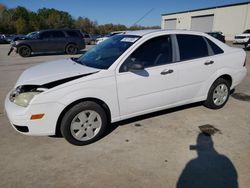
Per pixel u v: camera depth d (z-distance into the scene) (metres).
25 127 3.12
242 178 2.74
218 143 3.50
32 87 3.15
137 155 3.19
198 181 2.69
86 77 3.24
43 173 2.82
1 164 2.98
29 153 3.23
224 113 4.64
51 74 3.37
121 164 2.99
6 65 11.00
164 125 4.07
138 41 3.69
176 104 4.17
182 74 4.00
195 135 3.74
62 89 3.10
